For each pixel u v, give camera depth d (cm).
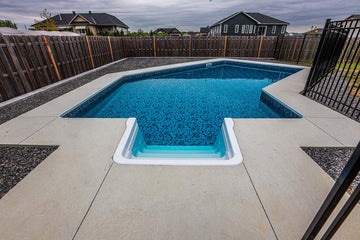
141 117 416
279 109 371
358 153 58
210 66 1038
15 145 217
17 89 418
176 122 392
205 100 514
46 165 180
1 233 118
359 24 1897
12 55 405
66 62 610
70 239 113
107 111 446
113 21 3653
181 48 1270
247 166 174
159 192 146
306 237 92
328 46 412
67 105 356
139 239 112
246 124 258
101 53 893
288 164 177
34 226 122
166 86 648
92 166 177
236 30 2814
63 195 145
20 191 150
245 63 1029
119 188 150
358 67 775
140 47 1280
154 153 278
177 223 121
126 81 671
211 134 345
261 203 136
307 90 392
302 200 139
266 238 112
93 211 131
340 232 115
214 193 145
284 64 911
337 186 68
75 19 3403
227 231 117
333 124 258
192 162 180
